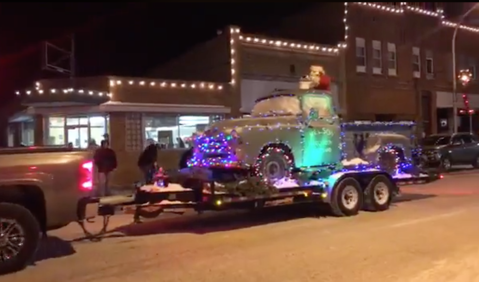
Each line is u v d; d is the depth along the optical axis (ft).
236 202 33.53
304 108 38.47
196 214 41.16
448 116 111.65
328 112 40.11
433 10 113.50
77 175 25.64
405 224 34.40
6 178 24.17
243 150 35.86
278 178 37.09
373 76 94.94
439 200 46.37
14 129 84.58
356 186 39.17
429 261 24.56
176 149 67.82
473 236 30.14
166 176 33.88
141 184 36.14
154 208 32.01
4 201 24.84
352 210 38.65
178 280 22.09
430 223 34.60
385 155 42.37
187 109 68.74
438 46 108.68
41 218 25.40
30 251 24.32
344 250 27.07
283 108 39.40
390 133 42.98
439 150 78.43
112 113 64.08
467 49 115.75
